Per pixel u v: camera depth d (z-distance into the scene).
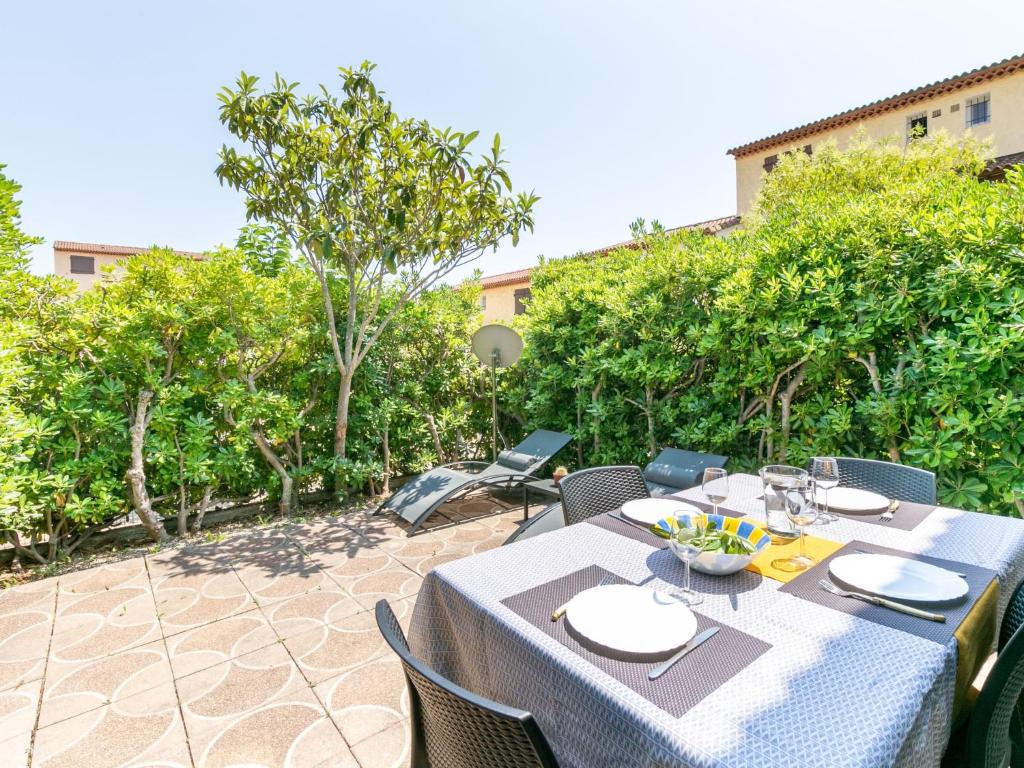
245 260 5.34
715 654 1.26
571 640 1.34
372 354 6.18
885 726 1.01
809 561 1.79
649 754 1.03
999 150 13.01
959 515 2.21
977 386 2.98
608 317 5.43
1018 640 1.30
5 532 4.07
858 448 3.86
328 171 5.04
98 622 3.15
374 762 2.06
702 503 2.51
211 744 2.16
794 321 3.83
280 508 5.46
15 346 3.70
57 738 2.21
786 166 12.02
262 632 3.02
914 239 3.39
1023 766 1.64
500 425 7.27
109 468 4.51
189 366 5.00
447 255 5.97
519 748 1.03
